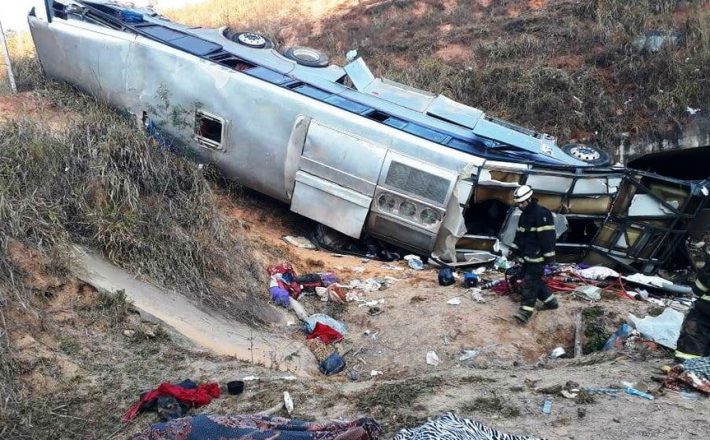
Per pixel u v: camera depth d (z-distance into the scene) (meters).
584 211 8.97
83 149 7.65
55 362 5.46
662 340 6.44
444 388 5.38
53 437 4.77
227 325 6.82
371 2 17.67
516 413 4.89
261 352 6.50
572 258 9.31
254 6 18.56
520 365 6.46
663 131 13.07
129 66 9.69
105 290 6.32
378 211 8.88
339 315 7.64
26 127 7.79
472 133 9.34
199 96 9.41
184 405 5.08
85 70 9.98
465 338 6.95
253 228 9.34
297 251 9.10
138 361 5.73
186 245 7.33
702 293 5.61
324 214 9.09
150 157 7.96
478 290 7.93
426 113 9.76
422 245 8.94
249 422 4.26
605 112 13.30
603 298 7.75
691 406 4.90
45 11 10.28
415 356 6.74
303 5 18.38
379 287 8.26
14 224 6.30
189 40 10.02
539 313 7.37
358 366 6.73
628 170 8.84
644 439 4.47
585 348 6.95
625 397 5.08
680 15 14.80
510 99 13.52
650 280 8.26
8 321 5.57
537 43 14.57
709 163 11.29
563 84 13.50
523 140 9.58
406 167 8.65
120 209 7.30
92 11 10.34
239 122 9.29
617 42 14.23
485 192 8.82
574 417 4.80
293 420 4.36
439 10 16.67
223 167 9.64
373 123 8.95
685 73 13.37
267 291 7.77
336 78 10.45
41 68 10.60
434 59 14.60
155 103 9.61
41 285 6.06
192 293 7.02
